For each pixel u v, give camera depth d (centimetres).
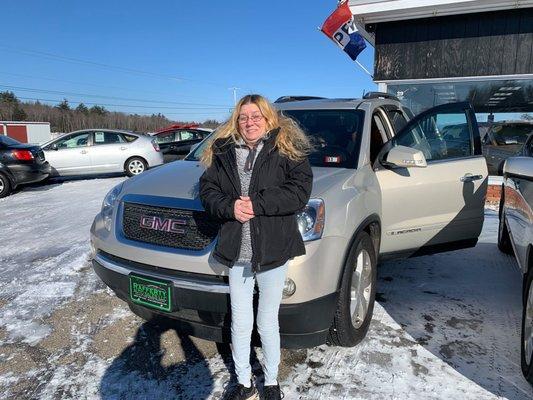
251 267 224
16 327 336
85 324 340
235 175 223
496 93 852
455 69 853
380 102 407
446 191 378
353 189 297
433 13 821
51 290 405
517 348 306
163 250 265
